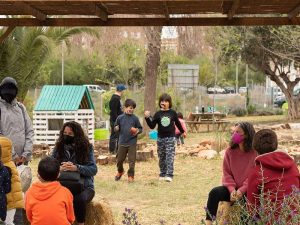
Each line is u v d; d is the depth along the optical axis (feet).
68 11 27.37
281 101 181.98
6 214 21.31
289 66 127.13
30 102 92.07
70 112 61.67
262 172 18.63
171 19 28.43
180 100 114.32
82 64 173.88
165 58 132.77
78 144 23.80
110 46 79.87
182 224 28.04
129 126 40.73
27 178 24.79
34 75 70.69
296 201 18.15
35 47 67.36
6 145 21.88
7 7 26.48
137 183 40.63
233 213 21.95
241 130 23.02
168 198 35.06
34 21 28.68
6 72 67.26
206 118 97.40
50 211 20.31
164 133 41.09
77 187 23.11
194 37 76.43
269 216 16.96
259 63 123.85
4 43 66.18
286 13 28.09
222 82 194.59
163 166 41.65
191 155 56.13
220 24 28.37
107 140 70.95
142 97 109.81
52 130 61.82
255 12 28.12
